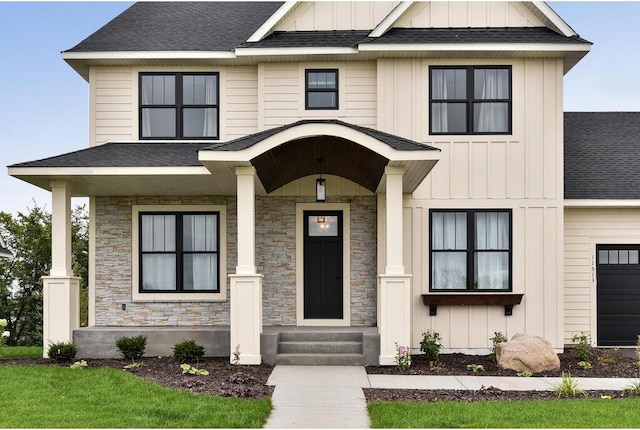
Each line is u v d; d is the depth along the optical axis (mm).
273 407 9289
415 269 14914
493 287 14945
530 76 15055
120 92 15844
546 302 14828
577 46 14609
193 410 8719
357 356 12805
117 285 15578
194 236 15773
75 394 9648
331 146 12922
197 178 13852
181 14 17594
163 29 16594
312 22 15797
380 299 13297
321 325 15336
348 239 15438
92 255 15625
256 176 13375
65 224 14000
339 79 15344
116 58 15406
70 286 13969
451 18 15367
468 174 14953
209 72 15867
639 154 17125
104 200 15703
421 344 13867
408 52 14766
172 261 15711
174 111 15898
